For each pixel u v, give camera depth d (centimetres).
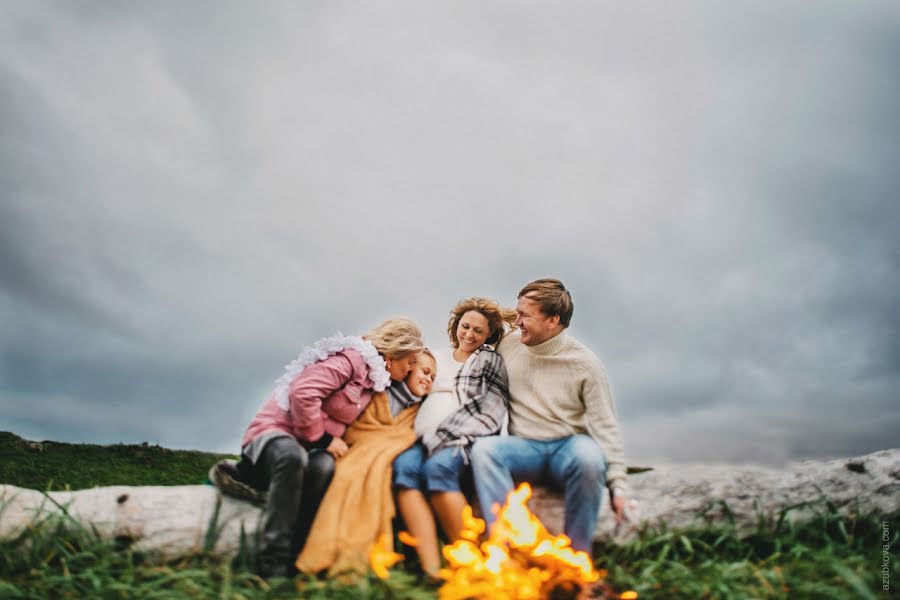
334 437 362
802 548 332
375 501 333
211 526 338
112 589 284
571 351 389
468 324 400
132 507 347
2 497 345
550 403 378
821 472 405
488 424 369
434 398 381
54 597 295
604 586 301
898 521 375
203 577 305
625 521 358
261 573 312
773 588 293
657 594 297
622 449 364
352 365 361
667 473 407
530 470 359
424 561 323
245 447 349
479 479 345
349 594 283
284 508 320
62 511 338
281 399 359
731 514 369
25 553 321
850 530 372
